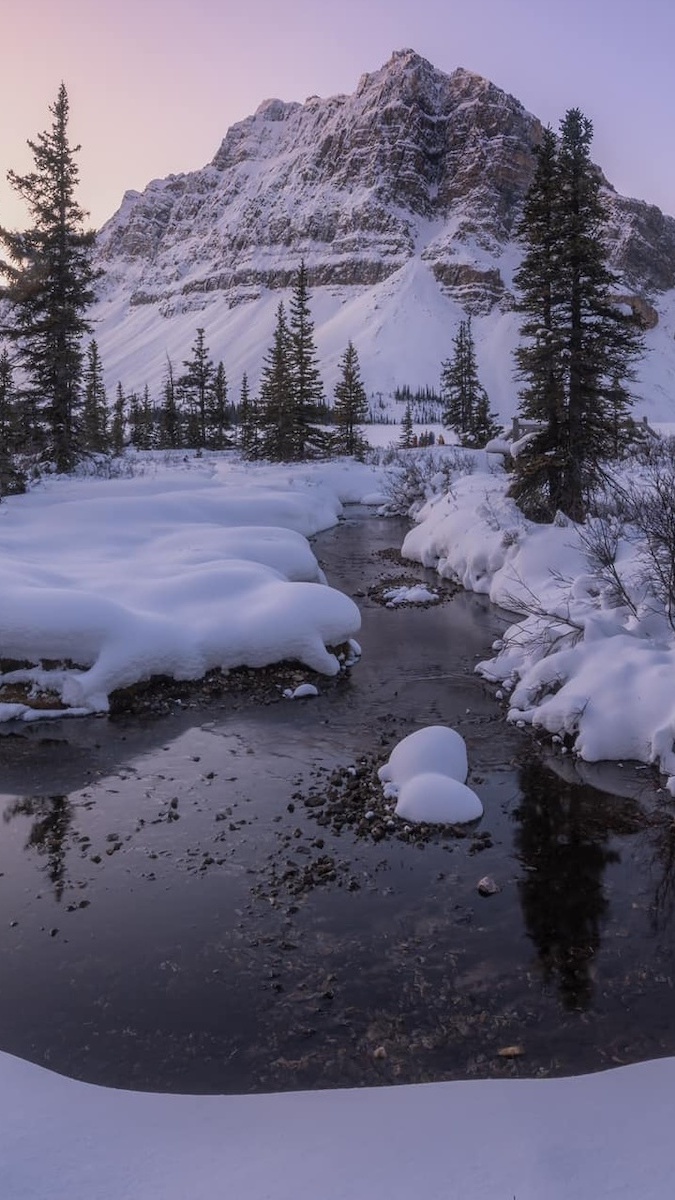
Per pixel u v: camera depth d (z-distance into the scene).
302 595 12.42
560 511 18.00
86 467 31.95
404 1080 4.12
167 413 77.44
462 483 28.27
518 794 8.01
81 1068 4.23
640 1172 2.91
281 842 6.91
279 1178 2.93
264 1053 4.36
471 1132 3.31
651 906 5.97
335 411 64.19
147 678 10.88
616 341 19.23
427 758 8.16
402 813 7.42
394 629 14.82
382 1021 4.64
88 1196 2.82
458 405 83.69
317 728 9.81
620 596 11.65
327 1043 4.45
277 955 5.32
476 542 19.00
